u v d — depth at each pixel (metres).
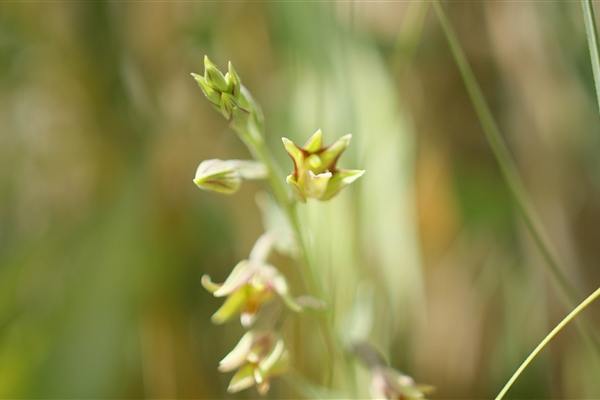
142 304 0.41
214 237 0.43
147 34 0.41
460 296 0.40
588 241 0.39
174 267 0.42
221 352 0.43
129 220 0.41
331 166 0.30
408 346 0.40
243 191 0.41
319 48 0.36
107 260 0.41
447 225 0.40
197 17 0.41
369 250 0.36
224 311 0.32
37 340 0.40
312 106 0.36
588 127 0.39
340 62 0.36
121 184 0.42
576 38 0.39
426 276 0.40
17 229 0.44
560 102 0.38
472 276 0.41
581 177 0.39
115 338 0.40
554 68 0.38
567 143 0.39
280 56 0.39
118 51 0.41
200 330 0.42
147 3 0.41
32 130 0.44
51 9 0.41
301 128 0.36
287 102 0.37
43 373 0.40
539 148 0.39
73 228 0.42
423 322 0.40
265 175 0.31
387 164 0.36
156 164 0.42
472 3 0.40
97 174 0.42
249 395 0.42
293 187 0.29
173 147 0.42
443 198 0.40
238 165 0.31
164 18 0.41
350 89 0.35
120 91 0.41
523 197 0.32
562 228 0.39
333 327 0.32
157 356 0.41
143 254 0.41
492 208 0.41
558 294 0.39
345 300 0.35
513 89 0.39
